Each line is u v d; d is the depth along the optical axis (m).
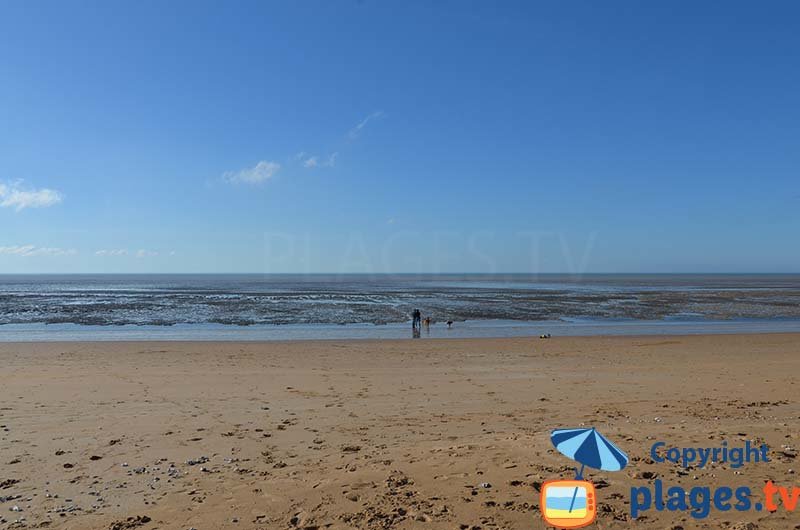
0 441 8.62
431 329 32.06
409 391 12.98
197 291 78.25
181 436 8.95
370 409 11.03
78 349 21.12
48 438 8.80
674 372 15.94
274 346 22.39
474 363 17.80
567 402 11.67
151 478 6.90
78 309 45.16
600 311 44.78
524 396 12.37
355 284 113.06
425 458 7.25
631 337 26.72
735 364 17.72
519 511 5.41
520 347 22.42
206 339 26.92
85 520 5.65
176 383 13.80
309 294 68.31
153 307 47.16
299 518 5.49
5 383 13.62
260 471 7.08
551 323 35.94
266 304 50.53
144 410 10.84
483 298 60.50
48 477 6.98
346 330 31.28
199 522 5.50
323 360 18.38
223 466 7.36
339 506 5.70
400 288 90.12
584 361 18.36
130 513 5.80
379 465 7.01
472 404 11.52
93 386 13.30
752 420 9.49
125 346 22.08
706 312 44.81
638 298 61.88
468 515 5.35
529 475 6.34
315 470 7.00
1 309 45.03
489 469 6.61
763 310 47.12
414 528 5.13
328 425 9.69
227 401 11.74
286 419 10.15
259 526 5.36
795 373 15.73
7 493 6.45
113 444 8.48
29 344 22.64
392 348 21.89
